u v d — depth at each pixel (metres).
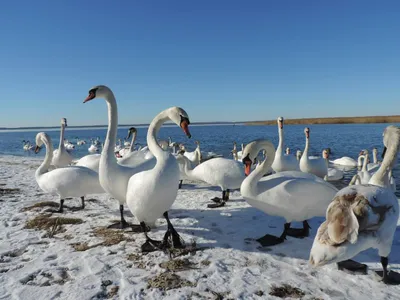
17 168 6.71
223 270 1.73
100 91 2.35
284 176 2.15
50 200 3.47
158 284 1.59
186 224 2.55
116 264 1.81
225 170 3.16
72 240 2.20
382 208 1.39
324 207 2.04
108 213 2.91
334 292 1.51
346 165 7.66
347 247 1.30
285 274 1.69
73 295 1.49
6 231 2.40
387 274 1.58
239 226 2.50
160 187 1.90
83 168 2.82
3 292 1.52
